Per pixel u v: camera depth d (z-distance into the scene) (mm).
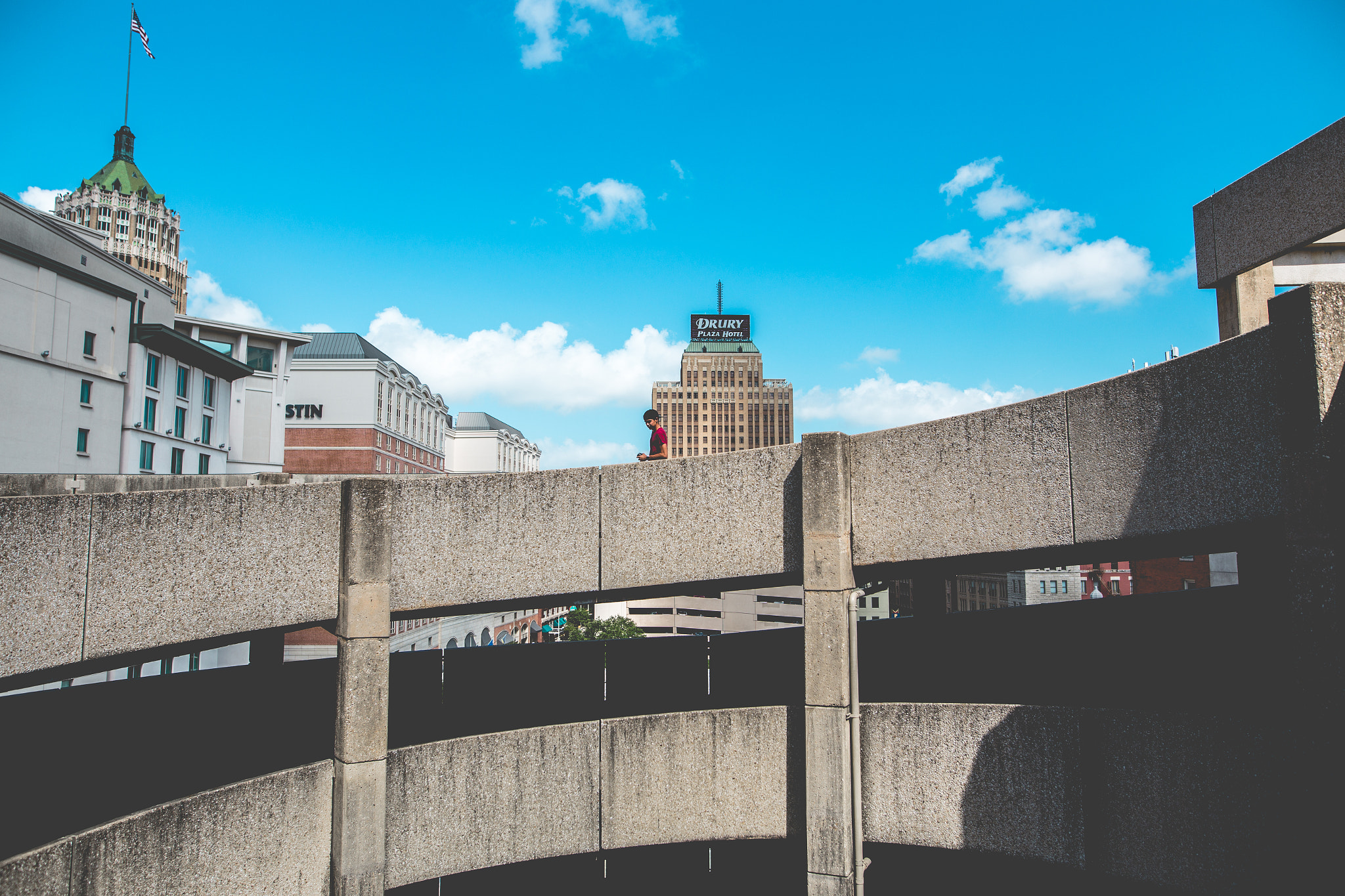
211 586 8898
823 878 9797
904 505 10141
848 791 9789
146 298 44188
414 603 9906
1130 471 8898
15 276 33969
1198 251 14359
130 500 8422
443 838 9859
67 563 7965
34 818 8570
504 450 140125
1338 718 7262
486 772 10141
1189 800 8625
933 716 10133
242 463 58219
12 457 33719
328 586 9625
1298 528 7602
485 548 10266
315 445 75312
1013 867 12336
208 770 9875
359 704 9406
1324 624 7383
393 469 81750
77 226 41156
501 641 90250
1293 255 13648
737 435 180000
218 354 49188
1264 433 7938
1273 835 7918
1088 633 11141
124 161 155875
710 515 10680
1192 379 8508
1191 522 8430
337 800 9391
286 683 10586
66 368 36844
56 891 7305
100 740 9109
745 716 10656
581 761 10523
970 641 11633
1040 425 9531
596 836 10508
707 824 10562
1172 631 10664
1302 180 11938
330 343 85438
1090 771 9391
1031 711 9766
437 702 11289
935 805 10023
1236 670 10188
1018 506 9578
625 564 10672
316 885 9273
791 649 11867
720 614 115375
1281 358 7801
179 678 9805
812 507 10125
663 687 12039
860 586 11672
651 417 12430
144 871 7945
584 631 94875
